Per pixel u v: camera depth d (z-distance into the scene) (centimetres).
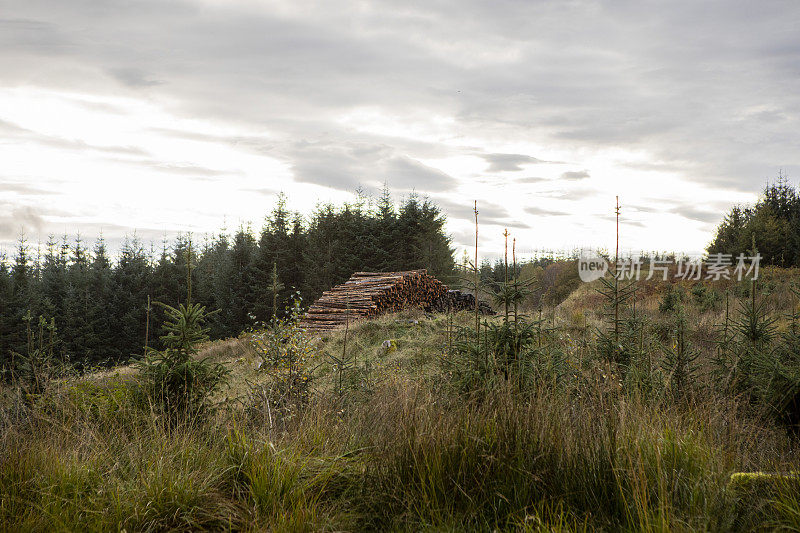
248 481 287
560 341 594
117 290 4131
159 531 247
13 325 3312
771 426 388
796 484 253
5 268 4256
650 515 231
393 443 301
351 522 251
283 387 528
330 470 290
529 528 225
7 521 246
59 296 4184
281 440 329
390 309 1561
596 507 254
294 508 255
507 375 445
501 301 498
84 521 251
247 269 3850
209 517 254
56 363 488
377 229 3659
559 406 324
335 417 395
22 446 319
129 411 404
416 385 391
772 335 538
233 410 448
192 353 463
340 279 3609
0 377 451
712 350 738
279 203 3981
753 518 240
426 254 3541
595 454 277
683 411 383
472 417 309
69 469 290
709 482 252
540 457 276
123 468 302
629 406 330
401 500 263
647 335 625
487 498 260
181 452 313
